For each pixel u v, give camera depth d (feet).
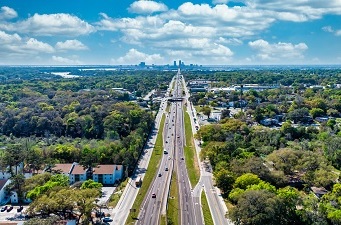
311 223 591.37
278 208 580.71
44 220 537.24
